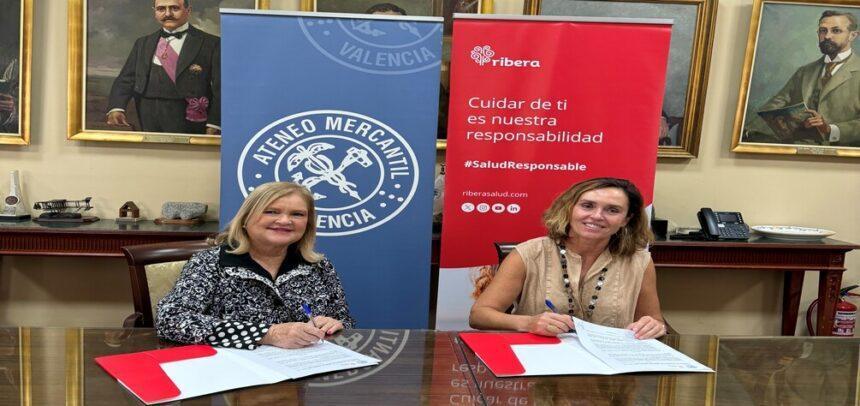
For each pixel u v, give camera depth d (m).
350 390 1.35
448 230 2.77
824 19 3.36
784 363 1.63
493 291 2.15
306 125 2.71
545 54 2.68
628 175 2.74
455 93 2.71
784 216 3.61
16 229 2.94
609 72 2.69
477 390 1.38
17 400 1.24
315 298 1.97
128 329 1.73
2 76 3.21
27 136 3.26
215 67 3.27
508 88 2.70
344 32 2.70
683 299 3.70
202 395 1.29
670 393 1.40
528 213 2.77
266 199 1.86
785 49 3.39
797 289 3.51
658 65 2.68
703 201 3.57
